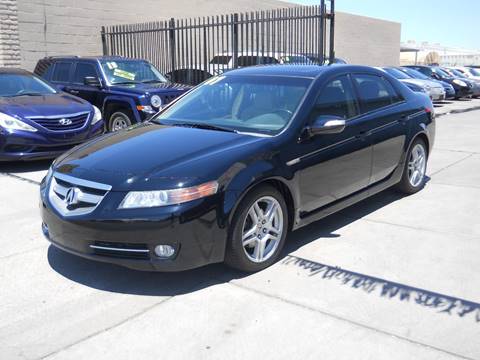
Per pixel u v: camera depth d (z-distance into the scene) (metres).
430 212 5.84
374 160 5.52
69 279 4.16
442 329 3.37
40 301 3.81
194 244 3.79
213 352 3.15
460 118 15.90
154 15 16.78
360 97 5.50
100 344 3.25
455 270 4.27
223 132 4.62
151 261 3.75
